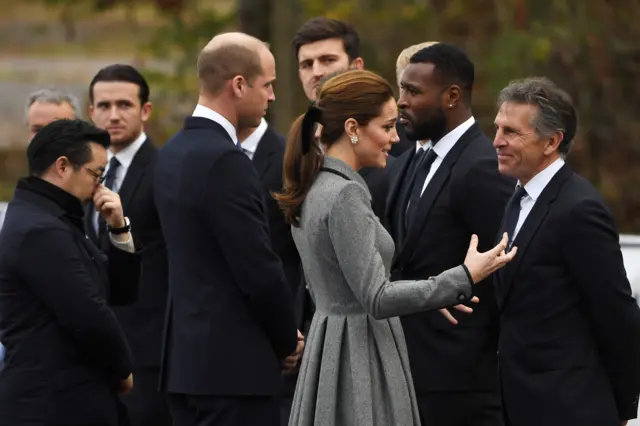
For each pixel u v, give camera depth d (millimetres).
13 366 18156
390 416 16188
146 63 42406
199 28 41688
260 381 18672
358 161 16516
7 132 47344
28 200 18281
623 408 17016
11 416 18062
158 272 23172
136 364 22984
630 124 39500
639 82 39406
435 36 39656
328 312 16391
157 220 23188
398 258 20000
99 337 18125
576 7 39219
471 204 19344
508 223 17297
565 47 39219
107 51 47219
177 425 19375
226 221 18391
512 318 17078
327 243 16078
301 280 22516
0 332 18469
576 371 16656
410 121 19906
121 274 20031
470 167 19422
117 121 23281
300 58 24469
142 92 23688
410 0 39469
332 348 16188
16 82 47531
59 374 18109
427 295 15672
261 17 38906
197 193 18516
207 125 19094
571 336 16734
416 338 19906
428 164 20109
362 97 16328
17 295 18078
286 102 38719
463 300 15812
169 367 19234
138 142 23609
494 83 38781
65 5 44438
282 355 19062
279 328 18750
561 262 16703
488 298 19781
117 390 19094
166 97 42188
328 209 15953
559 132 16875
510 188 19109
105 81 23453
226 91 19234
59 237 18000
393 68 39625
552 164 17016
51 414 18047
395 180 20766
